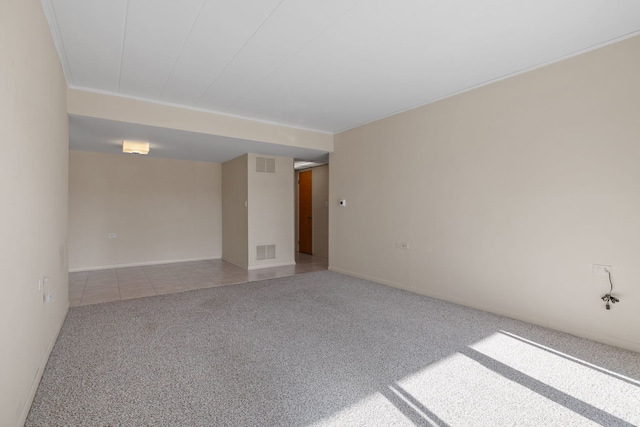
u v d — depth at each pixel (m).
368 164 5.14
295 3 2.19
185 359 2.44
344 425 1.71
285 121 5.07
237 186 6.52
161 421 1.72
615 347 2.67
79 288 4.59
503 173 3.44
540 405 1.90
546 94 3.11
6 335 1.45
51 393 1.97
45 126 2.28
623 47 2.64
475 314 3.49
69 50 2.81
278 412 1.81
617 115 2.67
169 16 2.33
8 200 1.48
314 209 8.02
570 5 2.23
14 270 1.57
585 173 2.85
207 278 5.29
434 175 4.14
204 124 4.48
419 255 4.34
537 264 3.17
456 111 3.89
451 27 2.50
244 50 2.85
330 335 2.92
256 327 3.10
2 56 1.40
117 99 3.84
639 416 1.80
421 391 2.04
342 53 2.91
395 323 3.23
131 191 6.34
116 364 2.34
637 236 2.58
